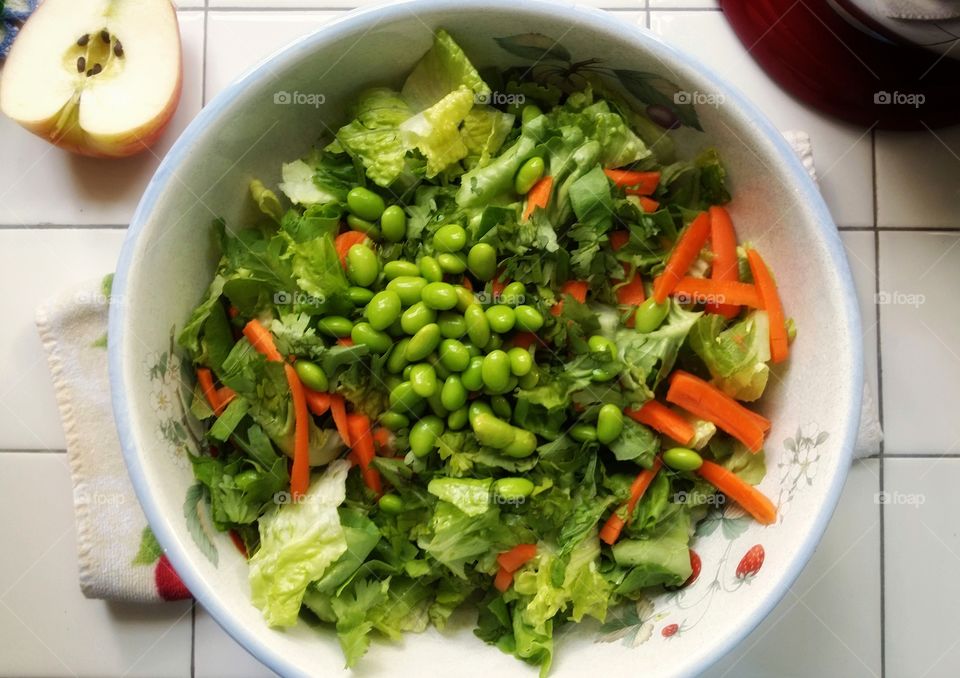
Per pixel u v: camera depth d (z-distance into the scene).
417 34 0.37
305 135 0.40
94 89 0.41
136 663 0.44
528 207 0.38
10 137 0.44
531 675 0.37
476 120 0.39
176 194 0.35
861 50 0.41
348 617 0.36
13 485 0.44
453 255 0.37
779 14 0.42
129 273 0.34
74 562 0.44
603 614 0.38
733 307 0.39
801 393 0.37
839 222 0.45
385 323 0.36
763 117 0.36
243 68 0.44
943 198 0.45
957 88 0.42
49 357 0.43
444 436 0.37
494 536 0.37
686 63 0.35
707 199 0.40
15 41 0.41
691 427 0.38
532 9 0.35
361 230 0.38
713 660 0.34
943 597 0.45
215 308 0.38
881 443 0.45
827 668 0.44
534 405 0.37
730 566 0.37
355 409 0.37
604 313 0.39
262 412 0.37
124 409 0.33
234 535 0.38
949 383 0.45
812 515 0.35
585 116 0.38
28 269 0.44
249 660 0.44
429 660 0.38
